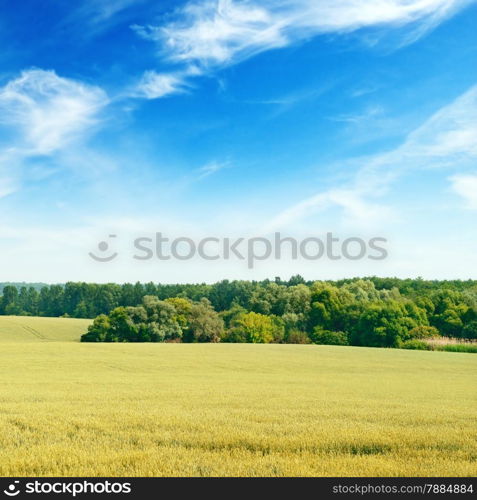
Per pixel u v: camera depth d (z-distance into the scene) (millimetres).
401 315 88250
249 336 92125
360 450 11078
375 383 28891
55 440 11539
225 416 14836
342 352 57312
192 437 11734
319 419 14656
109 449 10539
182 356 48688
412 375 35844
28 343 59500
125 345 60281
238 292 136875
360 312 101438
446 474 9258
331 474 9117
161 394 20891
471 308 99375
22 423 13359
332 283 157750
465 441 11703
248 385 26016
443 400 20609
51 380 27984
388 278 153000
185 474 8992
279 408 17031
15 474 9016
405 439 11711
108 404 17484
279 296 116312
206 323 92625
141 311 90250
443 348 74062
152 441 11453
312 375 34344
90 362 41875
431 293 113250
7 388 23234
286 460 9867
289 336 92562
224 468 9297
